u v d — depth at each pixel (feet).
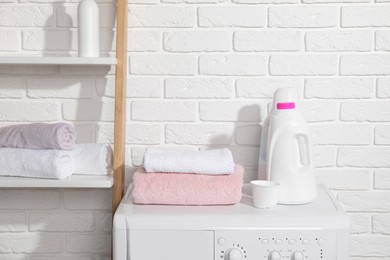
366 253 4.93
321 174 4.88
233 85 4.82
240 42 4.77
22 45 4.83
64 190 4.94
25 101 4.89
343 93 4.79
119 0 4.30
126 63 4.70
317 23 4.73
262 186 3.79
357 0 4.70
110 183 4.06
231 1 4.74
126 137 4.89
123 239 3.59
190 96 4.84
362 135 4.83
